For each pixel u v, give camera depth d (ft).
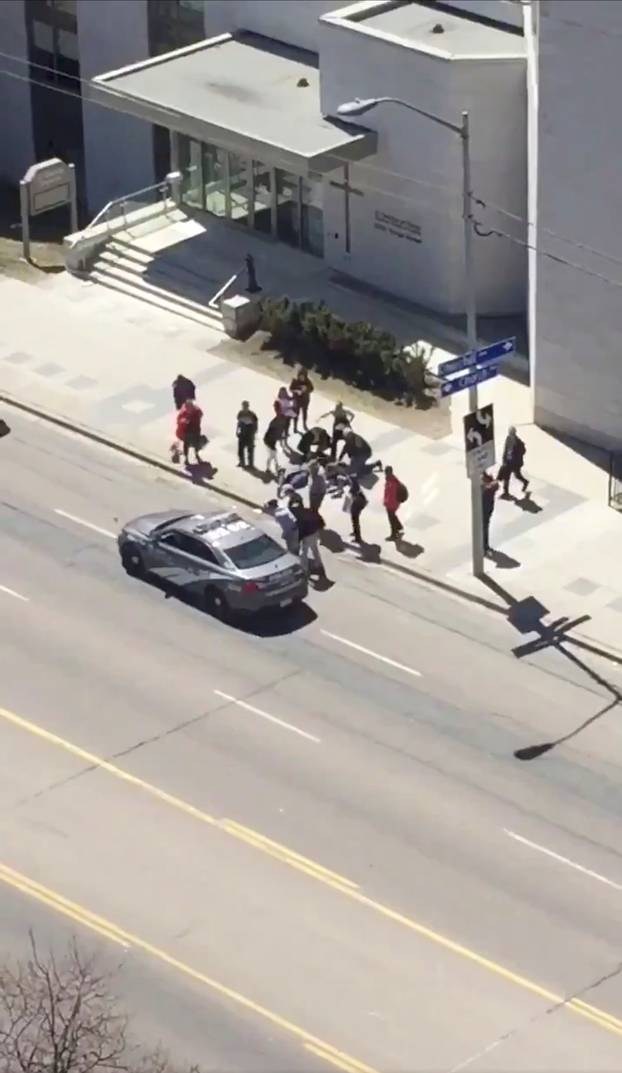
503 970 183.42
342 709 218.18
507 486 254.68
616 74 243.19
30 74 337.31
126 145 328.29
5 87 341.00
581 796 205.87
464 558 244.42
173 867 195.31
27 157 343.46
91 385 281.33
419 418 272.51
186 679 222.28
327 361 284.41
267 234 311.68
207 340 291.38
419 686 222.28
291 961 184.24
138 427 272.10
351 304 296.30
